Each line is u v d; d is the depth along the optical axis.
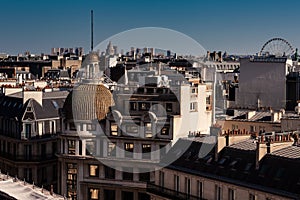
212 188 88.44
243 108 163.75
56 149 139.25
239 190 83.75
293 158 80.88
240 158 88.00
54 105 141.50
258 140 87.75
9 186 81.94
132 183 117.00
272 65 180.75
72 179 122.19
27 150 134.75
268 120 129.25
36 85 170.75
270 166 82.62
